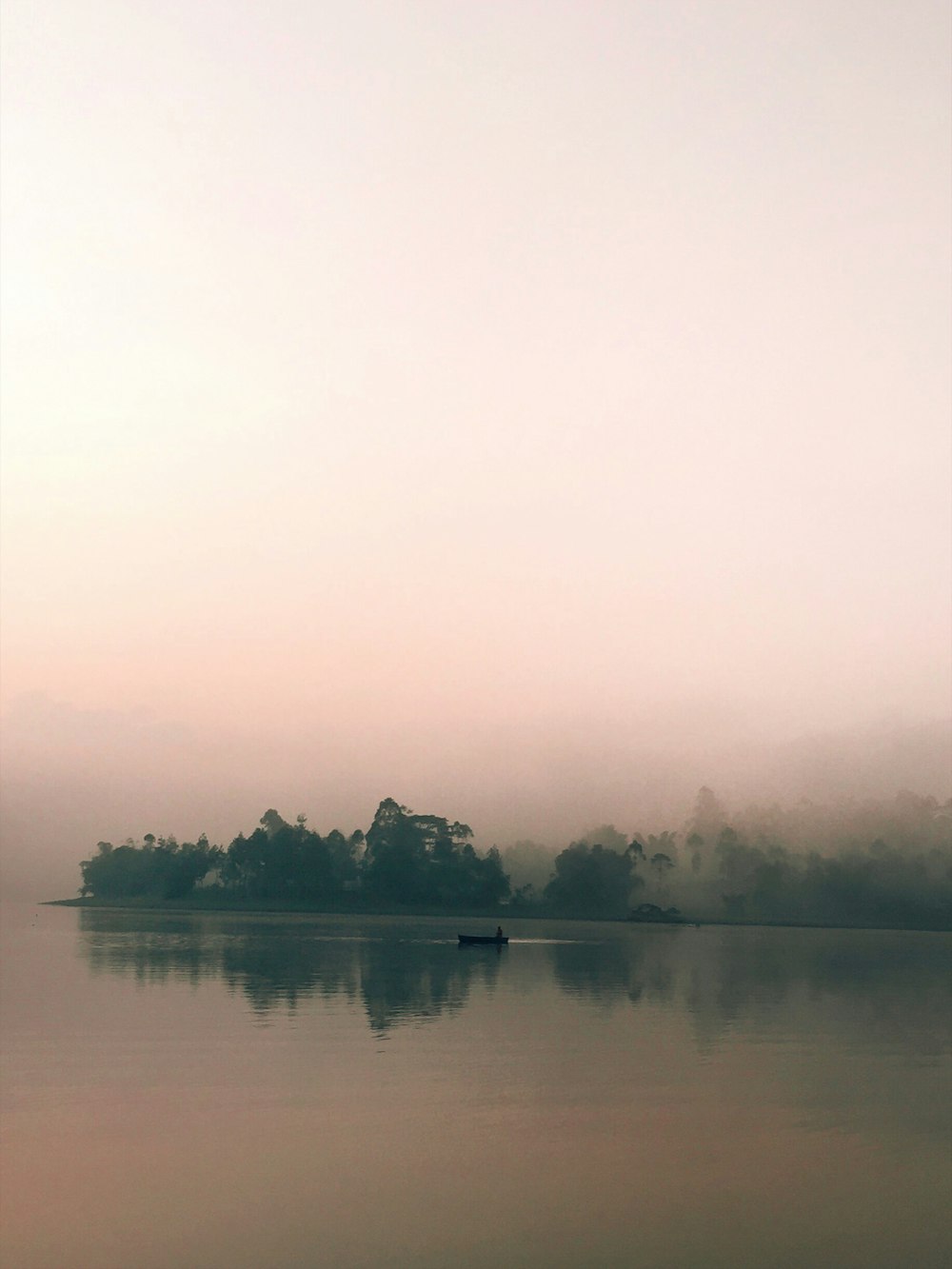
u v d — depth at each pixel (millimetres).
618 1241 19344
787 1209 21047
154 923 171625
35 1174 22516
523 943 123625
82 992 55781
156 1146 24484
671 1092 30766
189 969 71688
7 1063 33938
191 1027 42094
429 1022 44500
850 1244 19375
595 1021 46000
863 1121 27578
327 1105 28469
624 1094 30453
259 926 163250
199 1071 32844
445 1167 23281
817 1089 31469
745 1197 21719
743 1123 27266
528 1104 28969
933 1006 55062
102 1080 31484
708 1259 18625
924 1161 24172
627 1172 23156
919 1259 18719
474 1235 19516
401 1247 18938
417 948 103250
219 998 53156
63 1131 25688
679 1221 20359
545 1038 40625
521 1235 19578
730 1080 32688
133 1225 19766
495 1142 25219
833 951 116500
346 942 114562
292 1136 25484
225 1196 21328
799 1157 24406
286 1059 35125
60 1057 35219
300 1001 51812
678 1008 51969
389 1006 50219
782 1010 52125
